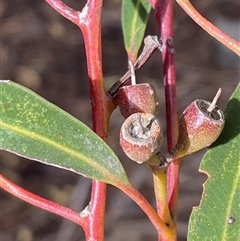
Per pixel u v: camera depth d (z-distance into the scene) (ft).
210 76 1.97
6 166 1.75
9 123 0.39
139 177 1.61
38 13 2.16
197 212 0.44
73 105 1.95
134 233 1.55
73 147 0.40
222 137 0.45
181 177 1.62
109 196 1.61
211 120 0.41
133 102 0.40
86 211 0.41
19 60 2.04
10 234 1.64
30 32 2.10
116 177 0.39
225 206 0.44
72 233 1.60
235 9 2.14
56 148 0.40
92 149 0.40
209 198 0.44
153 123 0.38
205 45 2.07
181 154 0.41
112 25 2.14
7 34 2.09
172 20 0.47
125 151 0.39
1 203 1.68
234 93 0.45
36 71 2.02
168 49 0.46
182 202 1.58
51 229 1.63
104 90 0.41
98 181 0.41
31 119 0.40
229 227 0.44
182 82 1.95
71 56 2.08
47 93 1.98
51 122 0.40
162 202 0.41
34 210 1.67
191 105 0.42
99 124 0.41
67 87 1.99
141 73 1.95
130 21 0.54
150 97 0.40
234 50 0.42
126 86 0.41
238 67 1.99
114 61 2.04
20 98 0.40
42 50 2.08
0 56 2.03
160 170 0.41
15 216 1.66
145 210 0.40
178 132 0.42
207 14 2.14
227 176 0.45
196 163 1.63
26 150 0.39
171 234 0.41
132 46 0.54
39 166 1.75
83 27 0.41
